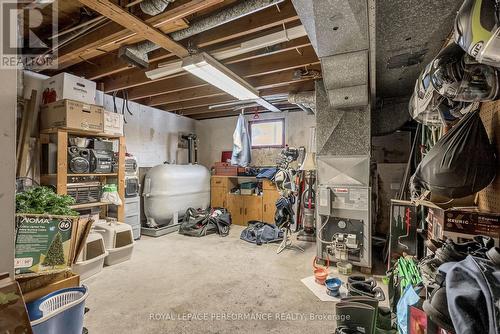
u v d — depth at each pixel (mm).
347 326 1540
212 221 4516
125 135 4504
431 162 1359
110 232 3037
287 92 3801
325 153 3076
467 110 1488
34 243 1521
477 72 1070
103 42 2271
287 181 3996
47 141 3129
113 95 3961
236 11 1793
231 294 2336
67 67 3256
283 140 5273
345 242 2902
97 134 3367
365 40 1692
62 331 1383
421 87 1538
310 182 4156
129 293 2348
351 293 1940
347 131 2982
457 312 724
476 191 1250
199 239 4141
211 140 6086
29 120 2982
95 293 2344
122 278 2658
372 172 3717
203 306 2137
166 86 3807
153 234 4289
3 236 856
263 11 2059
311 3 1330
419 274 1623
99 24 2191
